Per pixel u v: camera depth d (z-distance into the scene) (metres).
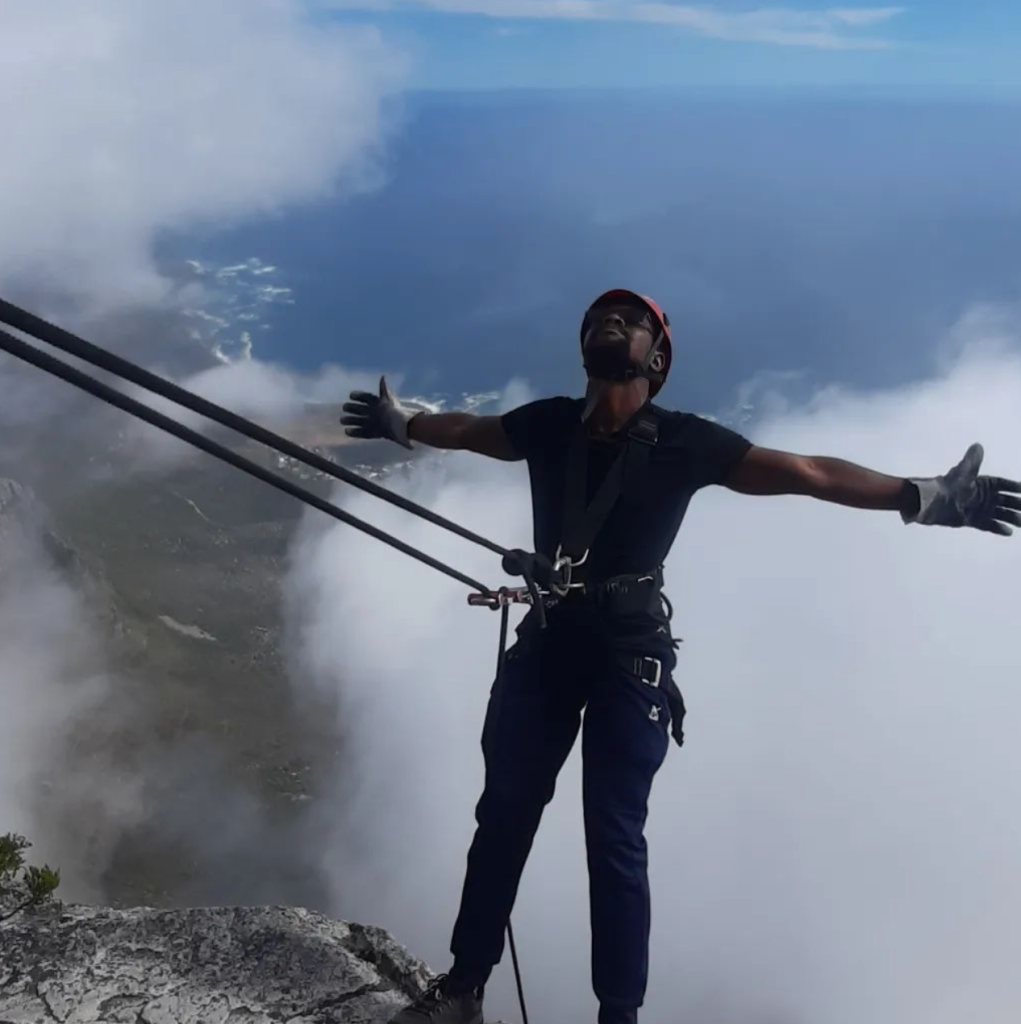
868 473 4.62
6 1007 5.19
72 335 2.71
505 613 4.80
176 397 3.03
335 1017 5.13
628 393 4.76
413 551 4.32
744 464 4.66
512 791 4.88
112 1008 5.17
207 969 5.39
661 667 4.87
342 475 3.78
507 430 5.07
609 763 4.80
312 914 5.87
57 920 5.78
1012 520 4.59
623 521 4.73
